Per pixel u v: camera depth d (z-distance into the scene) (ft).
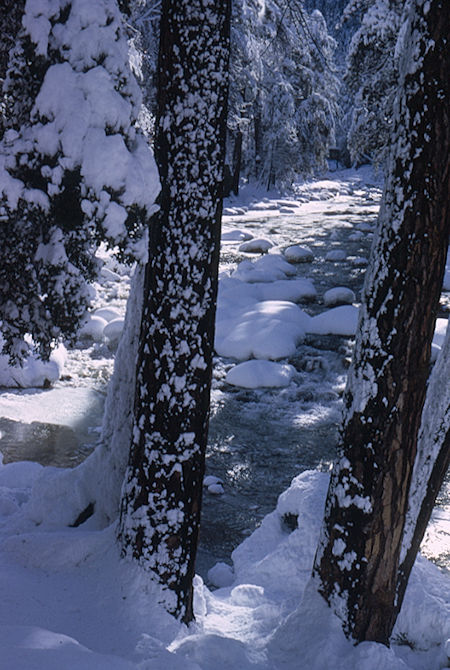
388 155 17.02
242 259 98.32
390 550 17.67
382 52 108.88
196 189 18.08
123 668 12.98
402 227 16.55
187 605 19.16
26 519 25.25
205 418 19.03
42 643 13.89
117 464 23.93
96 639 17.11
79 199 17.11
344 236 119.44
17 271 19.56
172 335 18.43
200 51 17.79
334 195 184.65
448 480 39.32
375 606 17.84
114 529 20.11
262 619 20.25
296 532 24.13
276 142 162.61
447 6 15.64
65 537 20.51
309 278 87.61
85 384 51.29
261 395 51.21
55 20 17.03
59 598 18.43
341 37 240.94
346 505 17.69
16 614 17.16
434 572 23.17
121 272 81.56
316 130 166.40
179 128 18.02
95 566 19.65
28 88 17.52
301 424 46.57
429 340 17.07
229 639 17.65
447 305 72.49
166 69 18.03
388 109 104.99
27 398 47.75
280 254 101.45
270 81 156.76
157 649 16.02
